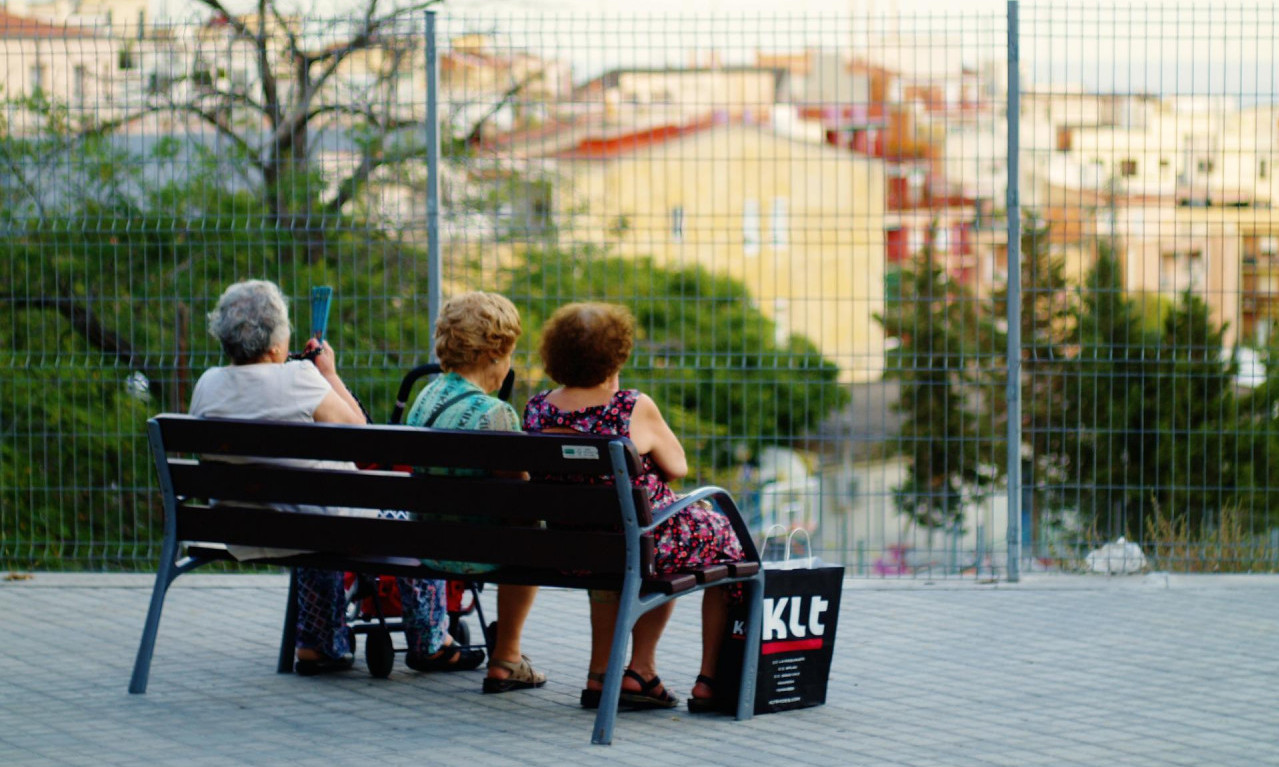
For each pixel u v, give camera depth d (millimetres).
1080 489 7637
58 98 8781
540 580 4719
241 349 5176
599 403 4855
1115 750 4426
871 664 5656
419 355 7629
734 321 7871
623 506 4469
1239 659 5719
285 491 4973
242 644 5961
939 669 5566
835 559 7738
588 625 6398
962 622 6422
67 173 9656
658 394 7941
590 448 4453
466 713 4863
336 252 9562
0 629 6230
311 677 5398
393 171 9828
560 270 8414
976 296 8398
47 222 9492
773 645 4891
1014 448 7312
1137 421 8719
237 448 4980
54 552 7824
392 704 4988
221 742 4465
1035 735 4609
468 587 5754
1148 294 8031
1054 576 7418
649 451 4855
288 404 5129
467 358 5043
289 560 5082
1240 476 8359
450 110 9672
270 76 9242
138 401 9305
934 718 4832
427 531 4770
